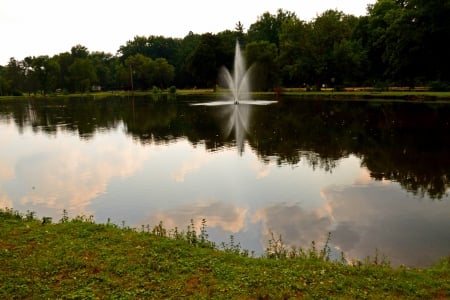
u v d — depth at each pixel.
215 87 87.00
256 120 33.00
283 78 78.31
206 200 12.58
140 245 7.92
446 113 32.78
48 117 42.31
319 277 6.61
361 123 29.06
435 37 46.22
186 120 34.53
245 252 8.41
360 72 65.56
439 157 17.36
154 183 14.57
